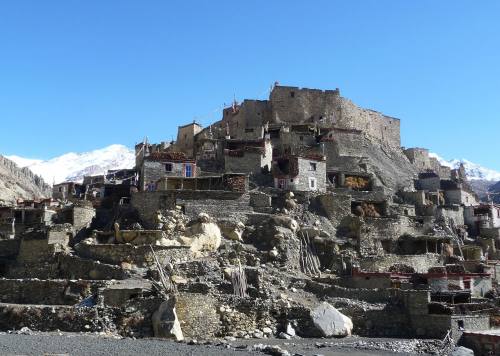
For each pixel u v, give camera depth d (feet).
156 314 188.75
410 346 198.59
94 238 263.49
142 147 431.84
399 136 502.79
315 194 315.58
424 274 253.65
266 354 165.48
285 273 252.01
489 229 371.35
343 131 417.69
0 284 216.13
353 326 219.20
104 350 154.20
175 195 286.25
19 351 145.48
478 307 234.17
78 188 399.65
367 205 324.60
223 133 416.67
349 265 273.54
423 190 398.62
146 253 242.58
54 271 249.75
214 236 264.11
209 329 196.54
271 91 440.86
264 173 344.49
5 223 306.35
